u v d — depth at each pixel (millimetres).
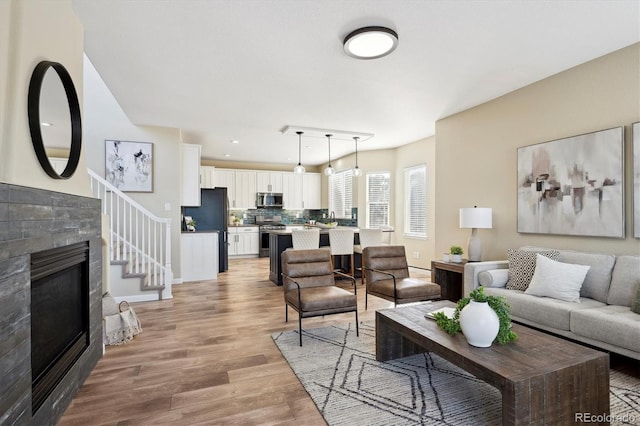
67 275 2053
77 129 2199
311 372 2398
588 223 3033
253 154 7816
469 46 2754
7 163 1448
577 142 3119
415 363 2555
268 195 9039
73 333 2135
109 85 3584
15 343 1397
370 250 3965
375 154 7309
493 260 4039
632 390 2115
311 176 9516
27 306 1500
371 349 2816
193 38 2621
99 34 2557
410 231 6758
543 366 1666
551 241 3410
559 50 2840
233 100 4055
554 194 3320
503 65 3123
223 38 2621
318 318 3676
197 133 5730
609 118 2918
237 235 8594
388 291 3475
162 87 3635
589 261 2869
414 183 6641
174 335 3141
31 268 1575
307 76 3350
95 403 2002
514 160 3770
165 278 4492
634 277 2559
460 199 4512
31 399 1535
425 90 3734
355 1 2154
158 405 1983
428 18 2346
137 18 2346
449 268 3848
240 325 3428
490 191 4074
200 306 4125
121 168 5090
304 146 6867
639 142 2705
